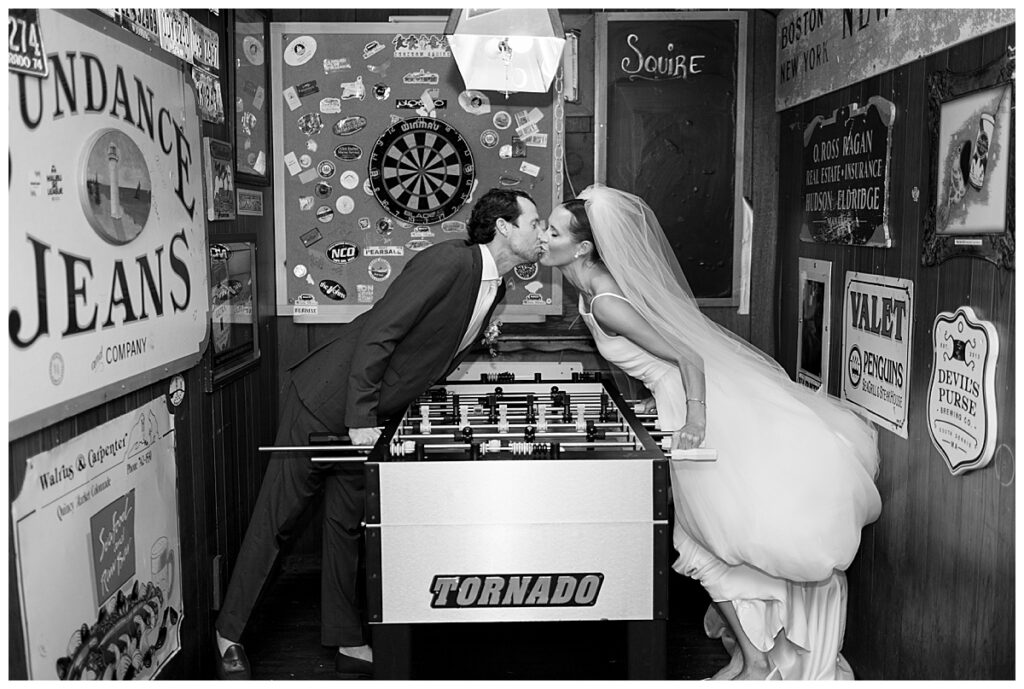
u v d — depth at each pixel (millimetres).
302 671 3271
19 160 1849
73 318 2068
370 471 2398
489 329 3529
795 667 2973
